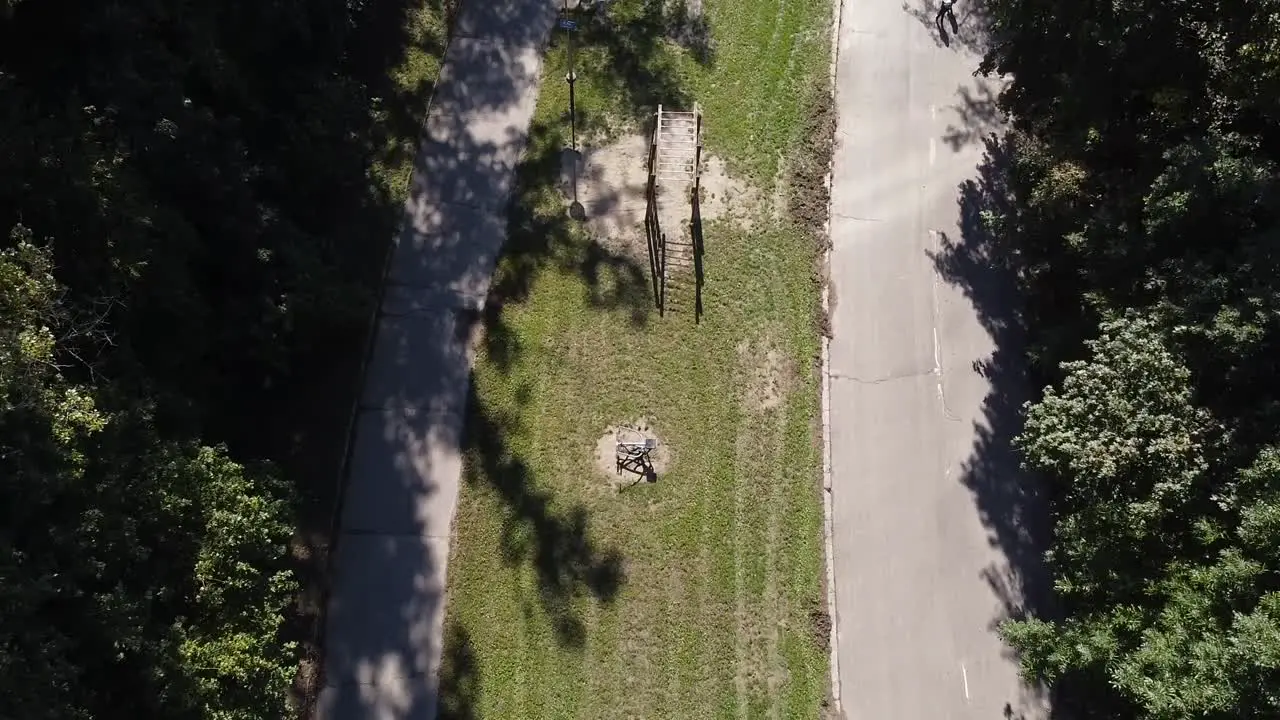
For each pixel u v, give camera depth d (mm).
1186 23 19812
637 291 24938
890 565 22047
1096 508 17422
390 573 21469
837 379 24047
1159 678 15391
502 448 22922
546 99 27688
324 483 22156
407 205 25812
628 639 21078
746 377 24000
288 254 21609
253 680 17047
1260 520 14914
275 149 22625
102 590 15367
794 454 23125
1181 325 17859
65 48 18438
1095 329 21281
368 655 20672
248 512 17891
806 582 21812
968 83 28203
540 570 21656
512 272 25078
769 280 25281
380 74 27500
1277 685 13562
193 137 19219
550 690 20594
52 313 15258
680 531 22172
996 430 23469
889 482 22891
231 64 20891
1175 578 16297
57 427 14523
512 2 29125
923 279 25312
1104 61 21000
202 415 20125
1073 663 17406
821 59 28578
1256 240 17812
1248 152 19203
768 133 27391
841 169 26875
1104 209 20828
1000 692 20953
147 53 19000
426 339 24062
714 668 20906
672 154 26891
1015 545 22266
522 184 26375
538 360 23984
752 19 29188
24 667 13086
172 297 18516
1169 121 20641
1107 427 17828
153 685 15586
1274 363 17047
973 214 26188
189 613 17016
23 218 16328
